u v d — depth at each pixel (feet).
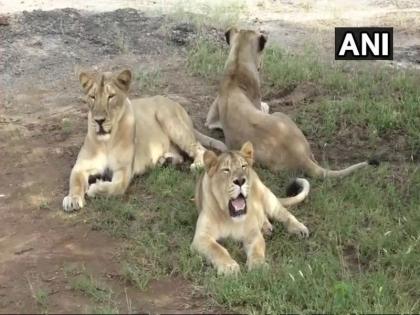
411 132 28.19
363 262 22.49
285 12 40.09
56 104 31.01
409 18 38.68
